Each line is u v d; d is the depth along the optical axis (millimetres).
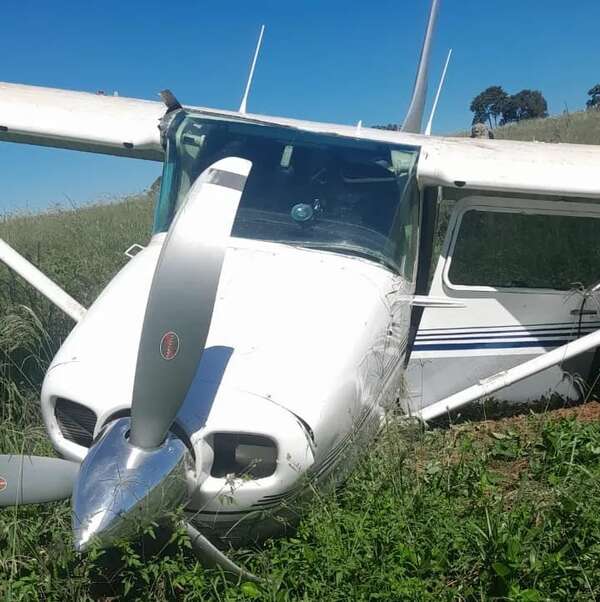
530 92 42781
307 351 3541
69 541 3379
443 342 5211
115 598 3318
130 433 3014
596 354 5699
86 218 11188
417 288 5180
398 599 3049
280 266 4121
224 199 3141
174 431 3107
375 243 4484
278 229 4438
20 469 3229
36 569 3318
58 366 3480
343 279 4121
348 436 3621
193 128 4883
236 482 3189
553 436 4480
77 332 3713
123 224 10398
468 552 3355
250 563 3383
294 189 4609
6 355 5168
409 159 4750
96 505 2846
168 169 4859
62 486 3242
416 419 4512
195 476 3096
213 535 3371
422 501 3637
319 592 3098
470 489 3941
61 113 5281
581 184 4871
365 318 3918
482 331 5285
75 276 7359
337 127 5234
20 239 9805
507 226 5219
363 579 3131
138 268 4180
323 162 4691
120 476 2898
